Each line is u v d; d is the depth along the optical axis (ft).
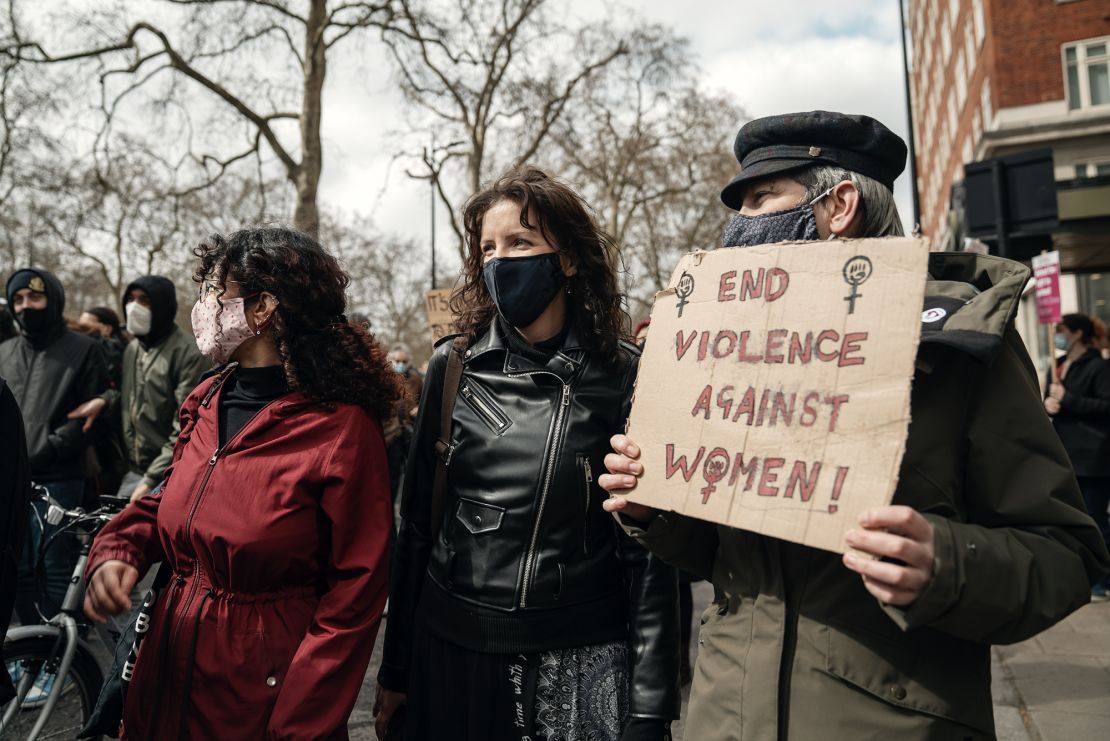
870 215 4.89
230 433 6.31
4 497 6.95
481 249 6.67
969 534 3.83
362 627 5.92
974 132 84.17
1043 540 4.04
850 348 4.12
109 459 14.48
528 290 6.02
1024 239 29.53
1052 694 11.99
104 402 13.61
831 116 4.88
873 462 3.88
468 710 5.75
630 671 5.80
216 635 5.84
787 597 4.45
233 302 6.22
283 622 5.99
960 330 4.11
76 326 19.80
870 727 4.12
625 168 92.84
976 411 4.23
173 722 5.83
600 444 6.00
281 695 5.65
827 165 4.90
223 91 46.19
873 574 3.67
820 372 4.19
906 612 3.74
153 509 6.64
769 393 4.36
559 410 6.00
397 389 6.78
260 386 6.40
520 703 5.62
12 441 7.06
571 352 6.16
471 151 63.46
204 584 6.00
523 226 6.09
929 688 4.16
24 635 9.01
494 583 5.82
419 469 6.66
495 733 5.65
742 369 4.51
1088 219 28.25
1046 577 3.92
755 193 5.21
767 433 4.30
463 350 6.53
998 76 69.31
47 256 97.91
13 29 43.11
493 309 6.62
